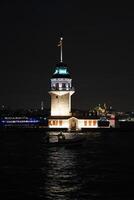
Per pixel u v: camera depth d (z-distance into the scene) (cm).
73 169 9125
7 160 10856
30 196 6469
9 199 6288
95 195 6531
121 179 7844
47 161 10588
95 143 16838
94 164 9988
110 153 12800
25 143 16688
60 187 7106
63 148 14550
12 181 7650
